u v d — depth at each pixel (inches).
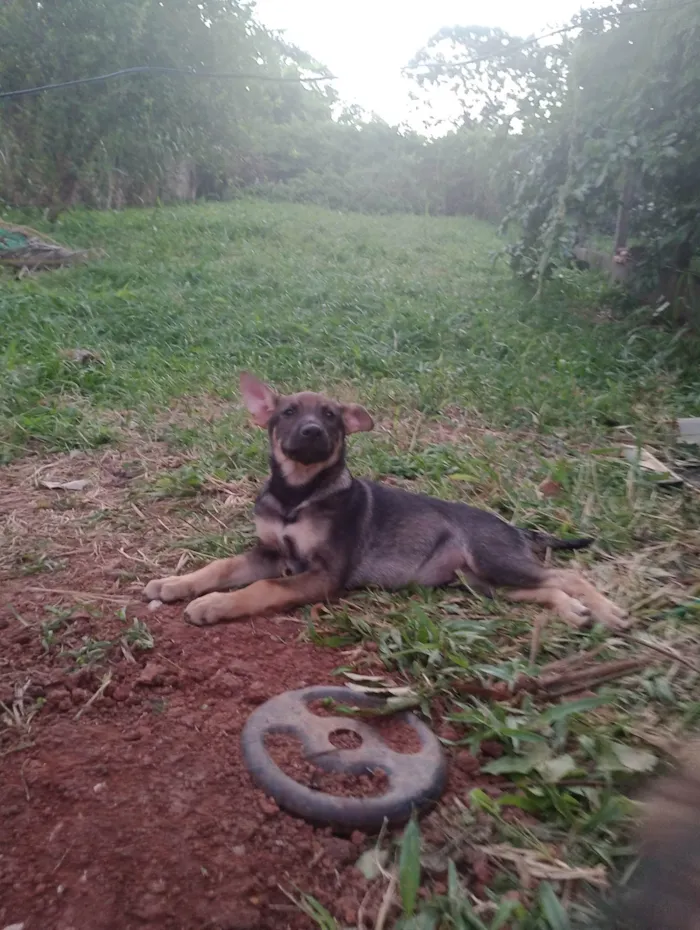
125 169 176.9
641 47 93.6
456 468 59.3
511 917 23.7
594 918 19.8
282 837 26.3
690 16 85.3
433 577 44.6
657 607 42.4
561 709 30.4
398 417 71.0
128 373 77.6
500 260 151.8
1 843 25.5
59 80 158.1
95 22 157.6
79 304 98.9
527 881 25.0
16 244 127.4
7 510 50.5
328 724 31.0
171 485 54.2
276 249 155.2
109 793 27.5
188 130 173.0
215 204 220.4
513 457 62.5
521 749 30.4
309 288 115.7
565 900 24.3
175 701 32.7
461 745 31.3
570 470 59.2
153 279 118.1
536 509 53.6
